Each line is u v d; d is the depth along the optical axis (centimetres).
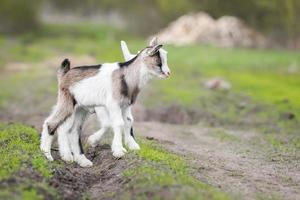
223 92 2209
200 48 3553
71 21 5756
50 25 5331
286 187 970
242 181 980
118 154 1012
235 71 2791
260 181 995
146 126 1589
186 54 3294
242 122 1742
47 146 1030
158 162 977
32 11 5034
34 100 2114
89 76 1023
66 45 3888
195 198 792
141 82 1026
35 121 1653
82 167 1034
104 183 933
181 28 3972
